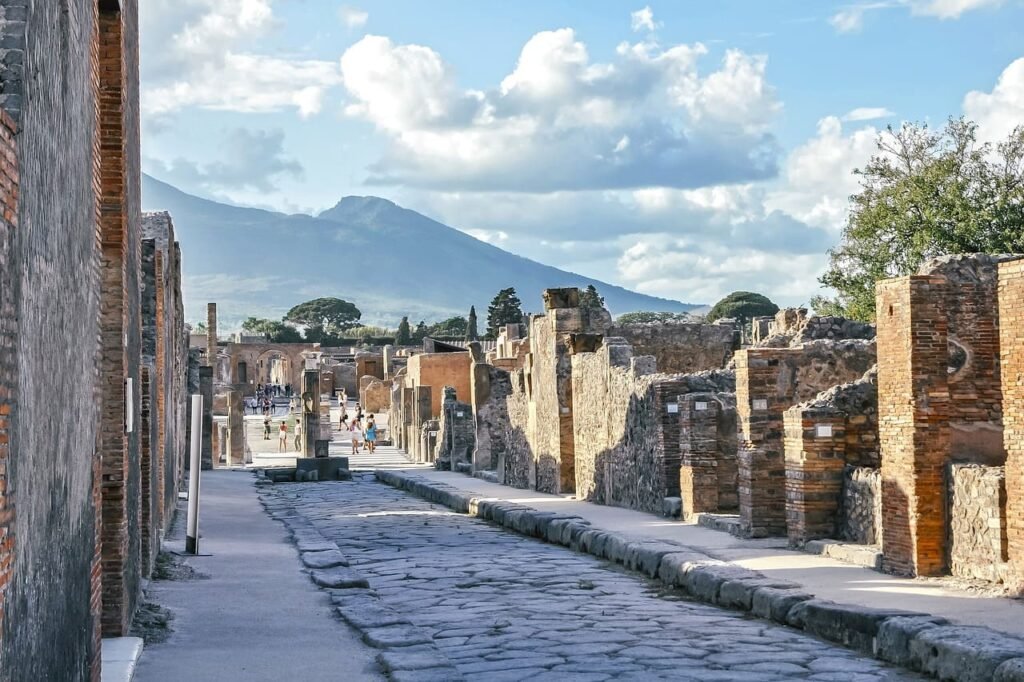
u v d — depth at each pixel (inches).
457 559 863.1
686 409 960.3
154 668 454.6
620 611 633.6
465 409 1888.5
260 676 447.2
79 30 324.2
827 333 1054.4
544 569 805.9
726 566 684.7
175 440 1149.1
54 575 275.4
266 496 1476.4
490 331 5728.3
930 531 629.9
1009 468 561.9
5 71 233.6
